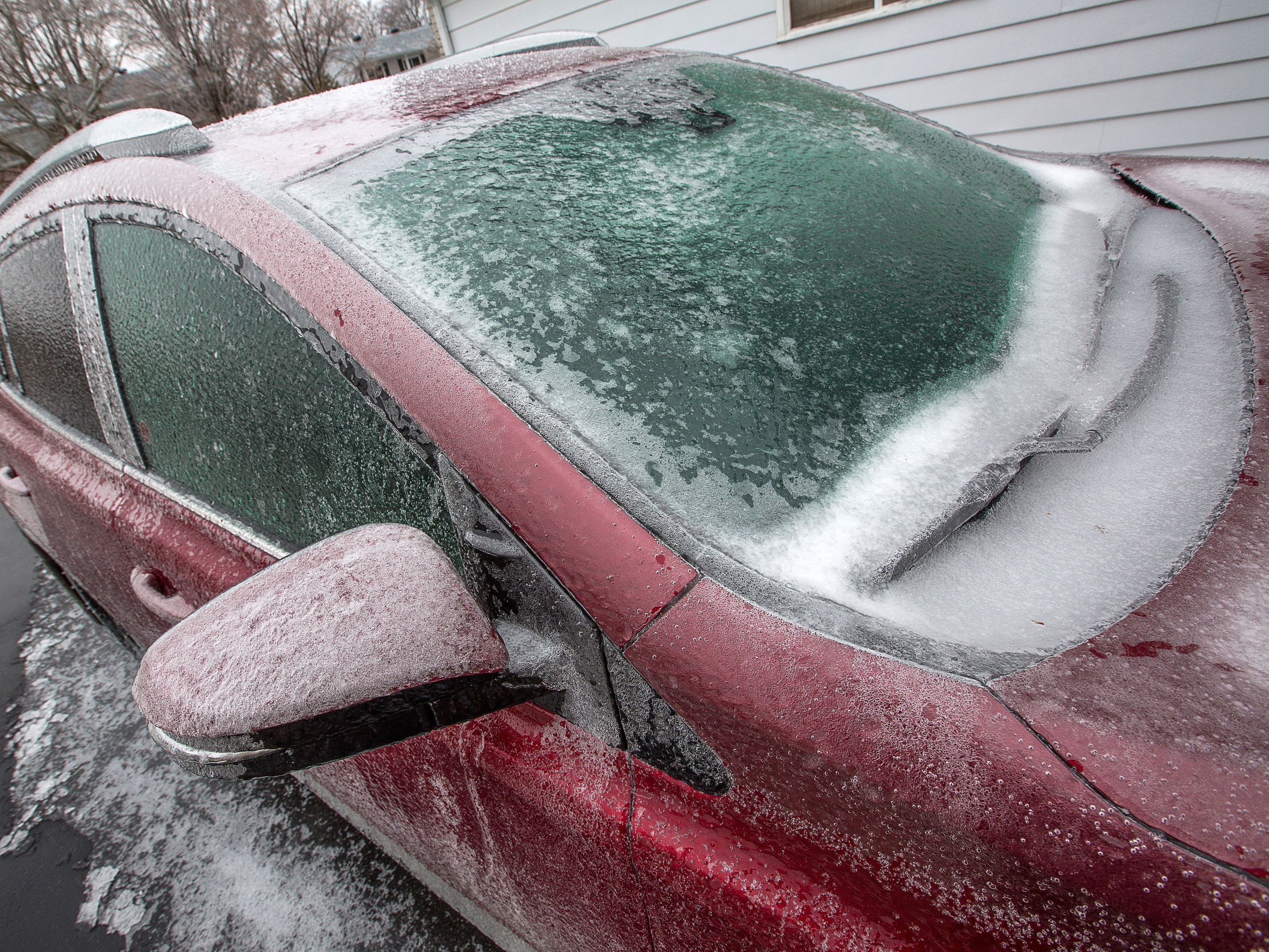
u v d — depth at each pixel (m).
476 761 0.81
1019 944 0.57
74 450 1.39
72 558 1.55
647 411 0.76
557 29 4.25
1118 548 0.73
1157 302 1.00
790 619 0.66
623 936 0.77
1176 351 0.94
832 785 0.62
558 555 0.71
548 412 0.74
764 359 0.82
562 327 0.80
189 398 1.05
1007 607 0.69
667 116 1.12
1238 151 2.79
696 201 0.97
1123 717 0.59
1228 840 0.54
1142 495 0.77
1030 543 0.75
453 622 0.67
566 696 0.74
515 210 0.89
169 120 1.07
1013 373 0.90
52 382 1.43
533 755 0.78
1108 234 1.13
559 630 0.73
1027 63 3.05
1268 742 0.57
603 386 0.77
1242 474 0.76
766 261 0.92
